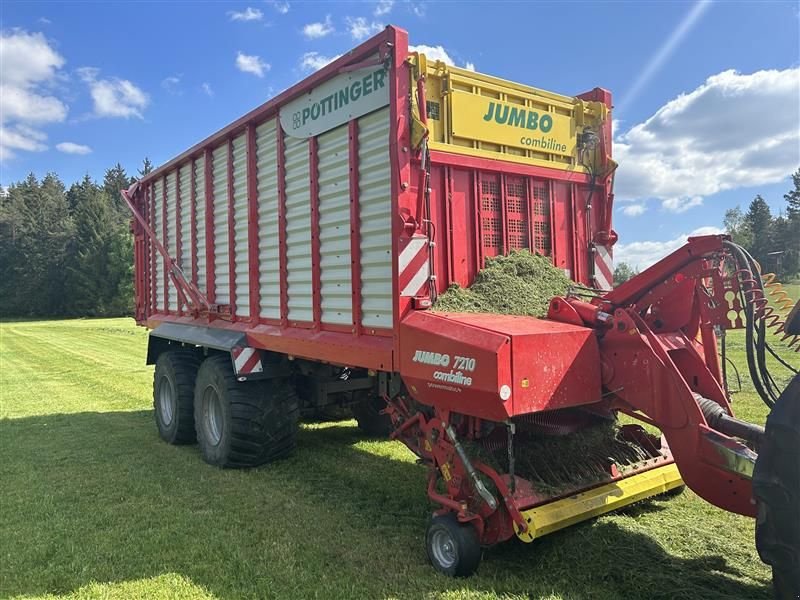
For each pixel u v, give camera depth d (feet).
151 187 26.30
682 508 13.50
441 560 11.25
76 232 182.80
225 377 17.92
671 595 9.66
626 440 13.93
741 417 21.90
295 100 15.28
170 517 14.30
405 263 11.80
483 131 13.66
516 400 9.86
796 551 7.97
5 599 10.53
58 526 13.83
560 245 15.44
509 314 12.46
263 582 10.90
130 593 10.70
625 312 10.85
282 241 16.11
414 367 11.42
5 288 187.93
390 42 11.76
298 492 16.06
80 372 43.98
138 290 28.60
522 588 10.34
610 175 16.26
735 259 10.22
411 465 18.57
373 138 12.66
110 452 20.79
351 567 11.46
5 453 20.83
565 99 15.46
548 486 11.10
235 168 18.83
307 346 14.92
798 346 9.75
